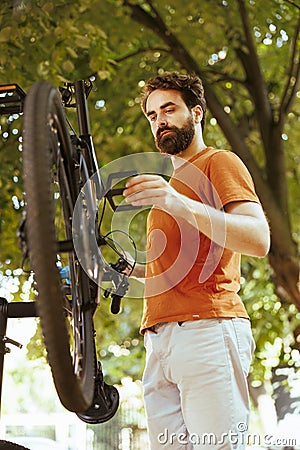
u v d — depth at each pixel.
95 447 17.09
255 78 11.31
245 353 3.94
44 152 2.59
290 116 13.20
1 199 11.19
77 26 9.55
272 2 10.91
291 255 10.84
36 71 9.24
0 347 4.04
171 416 4.08
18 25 8.84
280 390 12.83
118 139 11.87
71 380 2.71
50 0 8.70
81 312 3.54
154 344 4.00
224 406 3.80
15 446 3.92
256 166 10.95
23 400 26.22
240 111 12.65
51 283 2.51
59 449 10.45
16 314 4.08
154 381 4.11
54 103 2.84
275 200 11.02
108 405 4.09
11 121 11.02
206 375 3.82
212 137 13.17
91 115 11.74
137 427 17.16
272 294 12.94
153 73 11.77
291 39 11.44
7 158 10.91
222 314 3.87
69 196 3.31
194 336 3.86
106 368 14.30
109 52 9.81
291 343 12.76
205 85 10.97
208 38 11.31
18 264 11.19
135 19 10.82
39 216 2.50
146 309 4.05
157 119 4.12
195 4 10.66
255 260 13.05
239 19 11.13
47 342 2.59
